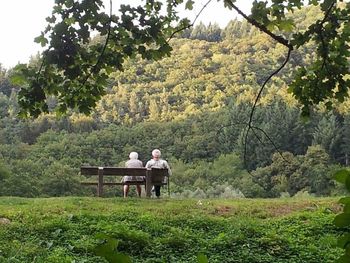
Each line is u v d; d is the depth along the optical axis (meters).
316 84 5.57
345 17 5.23
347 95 5.56
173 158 62.97
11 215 10.99
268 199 15.26
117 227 10.05
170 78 85.50
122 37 5.15
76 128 71.06
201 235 10.23
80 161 60.66
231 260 8.88
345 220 1.26
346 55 5.40
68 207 12.25
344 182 1.24
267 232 10.41
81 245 8.96
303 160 41.16
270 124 49.75
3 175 29.55
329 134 49.75
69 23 4.79
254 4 5.34
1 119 68.50
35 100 5.07
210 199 15.05
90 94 5.39
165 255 9.03
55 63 4.87
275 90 52.53
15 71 5.03
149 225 10.65
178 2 5.52
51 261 8.03
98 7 4.82
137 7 5.07
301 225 11.02
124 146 67.69
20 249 8.68
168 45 5.34
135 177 15.86
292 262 8.91
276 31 5.59
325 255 9.14
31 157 58.44
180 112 75.00
